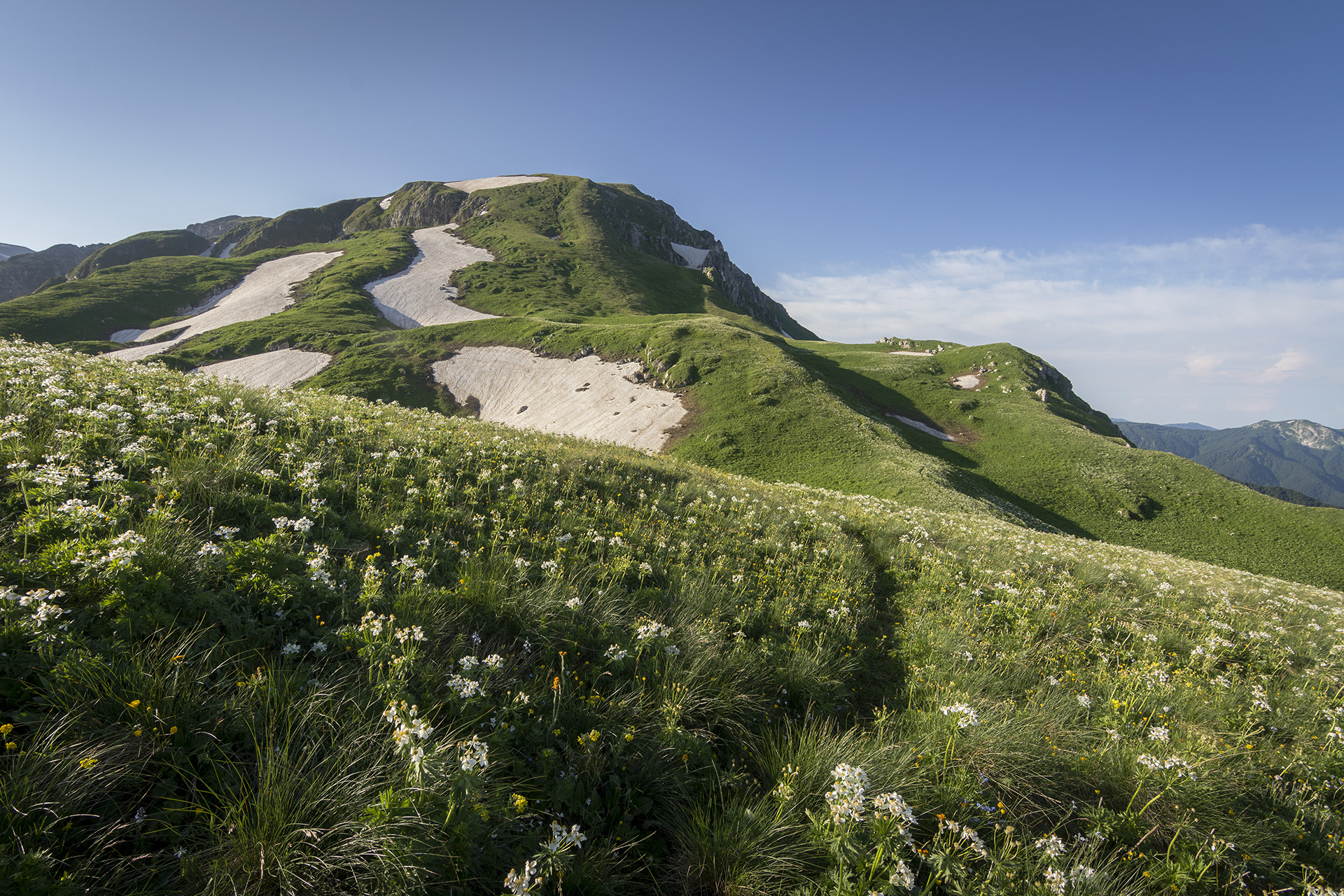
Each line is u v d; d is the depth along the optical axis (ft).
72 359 38.65
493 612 19.80
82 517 16.19
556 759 14.23
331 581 17.74
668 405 254.47
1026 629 31.65
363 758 12.25
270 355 321.32
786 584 31.81
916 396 294.46
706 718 17.69
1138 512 185.26
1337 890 15.67
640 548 30.81
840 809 13.05
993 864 13.24
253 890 9.89
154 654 13.16
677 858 13.34
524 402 280.72
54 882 8.90
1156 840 16.30
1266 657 34.17
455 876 10.46
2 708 11.15
